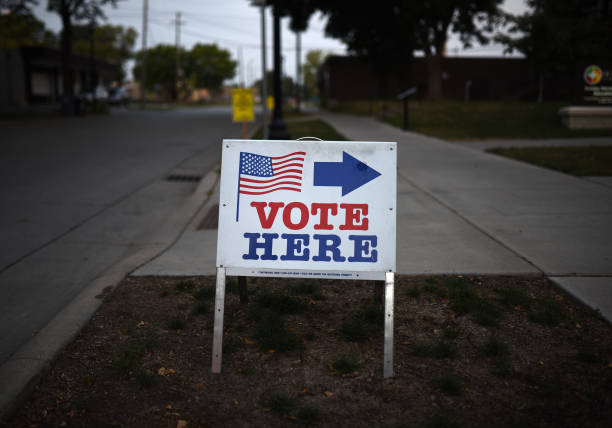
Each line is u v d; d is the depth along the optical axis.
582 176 9.32
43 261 5.82
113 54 95.56
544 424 2.73
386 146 3.43
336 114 35.69
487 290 4.41
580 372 3.19
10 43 65.88
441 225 6.43
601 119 18.20
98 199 9.09
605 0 27.39
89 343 3.62
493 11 33.56
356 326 3.73
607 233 5.91
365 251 3.38
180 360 3.42
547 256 5.16
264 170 3.47
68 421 2.82
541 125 19.61
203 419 2.84
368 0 36.00
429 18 34.66
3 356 3.70
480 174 9.91
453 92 52.66
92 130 22.20
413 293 4.30
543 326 3.78
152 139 18.91
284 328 3.81
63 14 34.97
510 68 52.84
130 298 4.39
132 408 2.93
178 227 7.31
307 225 3.42
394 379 3.18
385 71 41.72
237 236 3.43
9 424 2.79
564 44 27.02
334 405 2.95
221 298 3.35
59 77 45.34
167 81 100.88
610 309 3.92
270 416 2.87
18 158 13.47
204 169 12.62
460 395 3.00
